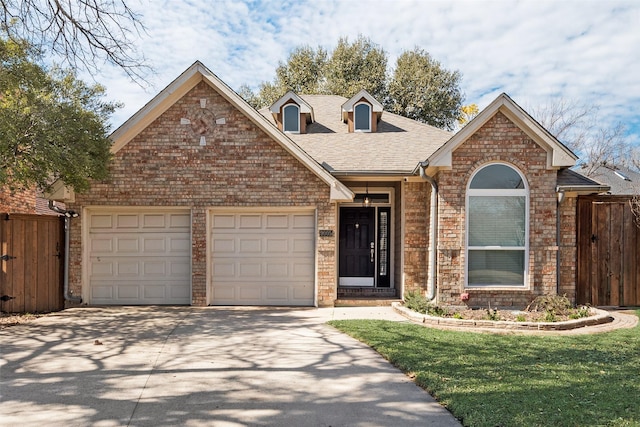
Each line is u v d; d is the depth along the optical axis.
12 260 9.95
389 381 5.26
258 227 11.05
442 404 4.50
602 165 26.69
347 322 8.52
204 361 6.09
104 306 10.77
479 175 9.98
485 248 9.86
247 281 10.99
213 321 8.89
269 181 10.84
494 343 6.89
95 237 10.96
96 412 4.31
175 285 11.01
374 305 10.96
